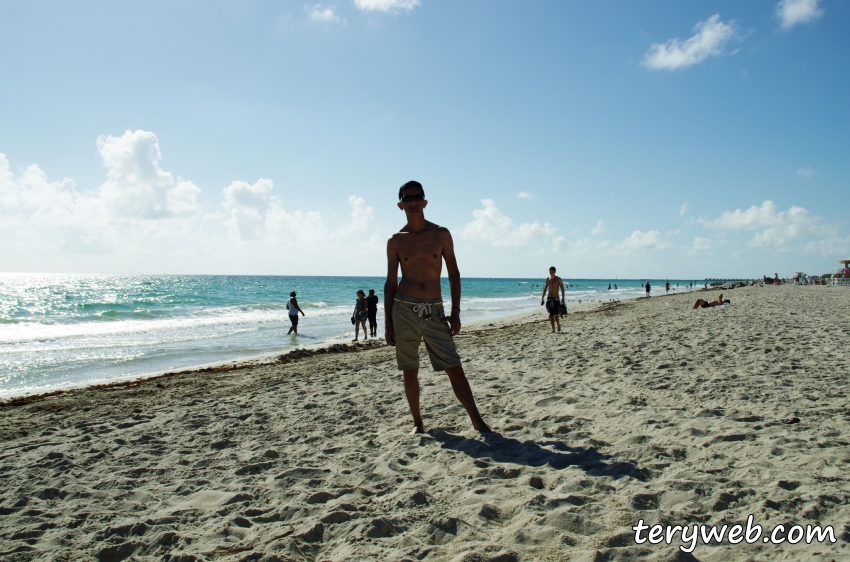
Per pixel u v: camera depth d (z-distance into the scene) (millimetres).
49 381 9602
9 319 21281
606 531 2203
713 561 1902
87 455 4043
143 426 5020
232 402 6039
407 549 2137
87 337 16531
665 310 20406
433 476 3072
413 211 3832
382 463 3342
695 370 6145
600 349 8422
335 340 15898
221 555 2205
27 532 2605
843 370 5727
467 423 4316
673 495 2523
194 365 11258
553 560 1959
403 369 4023
